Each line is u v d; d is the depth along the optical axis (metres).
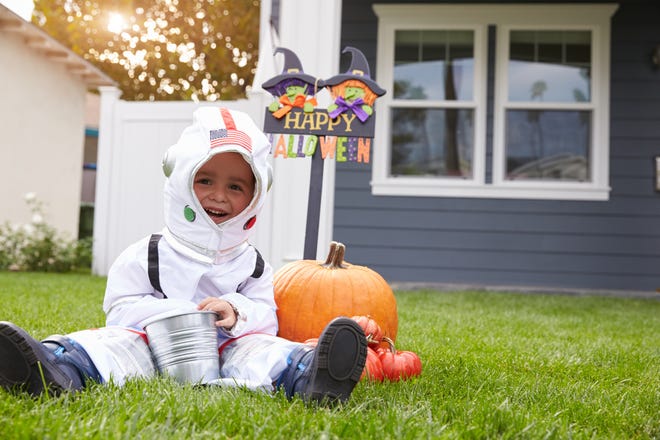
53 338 2.07
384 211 8.37
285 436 1.65
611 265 8.21
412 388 2.31
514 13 8.27
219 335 2.36
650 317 5.49
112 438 1.53
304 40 5.44
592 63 8.27
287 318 2.79
